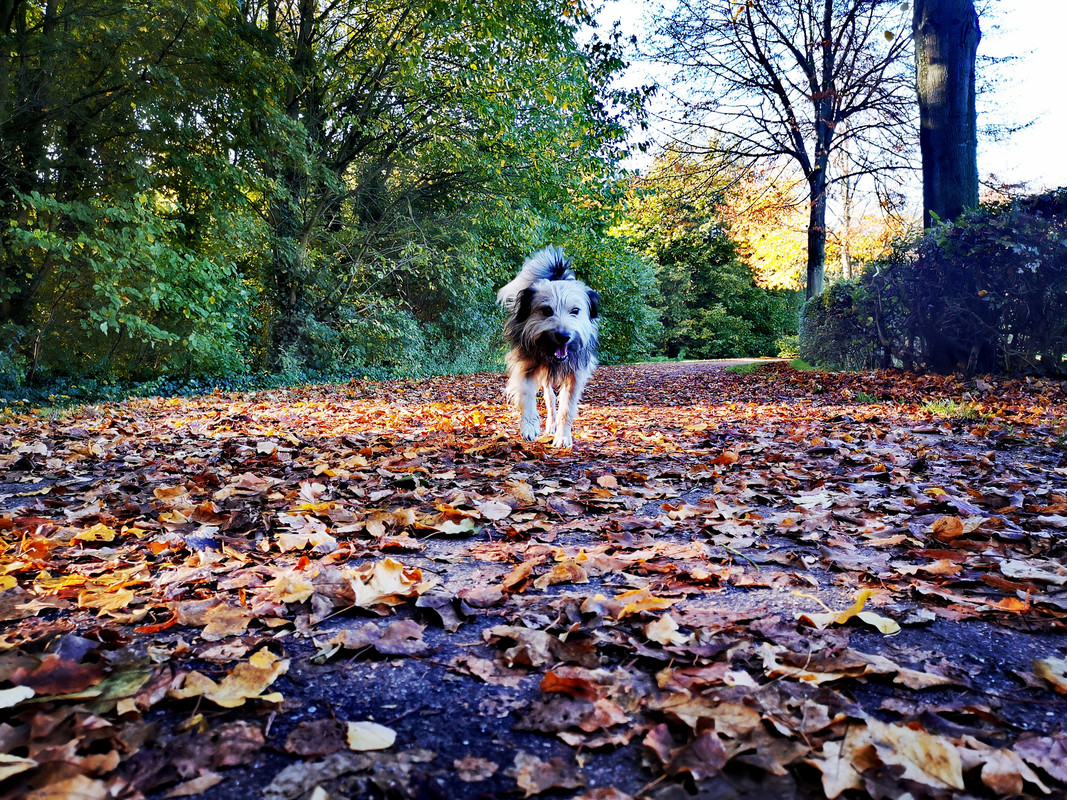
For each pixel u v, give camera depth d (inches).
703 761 47.9
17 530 109.9
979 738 52.0
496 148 604.1
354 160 620.4
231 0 451.5
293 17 583.8
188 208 467.5
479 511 122.4
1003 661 65.6
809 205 876.6
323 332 601.9
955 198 466.3
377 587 81.0
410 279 696.4
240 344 527.8
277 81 486.3
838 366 547.2
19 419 276.7
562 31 593.9
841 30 829.2
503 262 775.1
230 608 76.2
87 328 383.9
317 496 136.3
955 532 104.3
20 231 336.2
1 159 362.6
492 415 310.5
